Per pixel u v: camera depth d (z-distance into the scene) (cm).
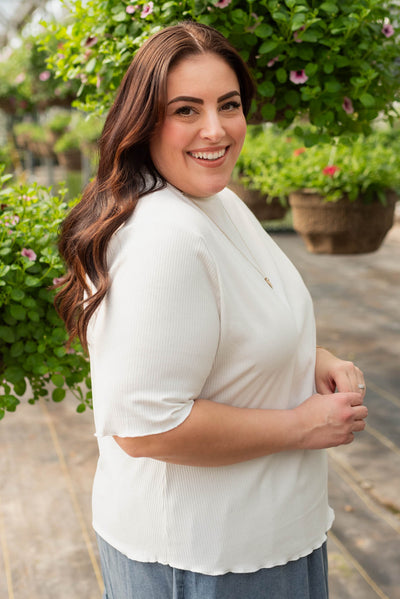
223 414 98
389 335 457
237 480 103
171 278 92
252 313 102
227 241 105
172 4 149
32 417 340
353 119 177
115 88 177
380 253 731
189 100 96
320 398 105
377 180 269
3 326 157
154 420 93
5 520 250
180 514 103
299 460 109
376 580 212
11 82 679
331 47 156
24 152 1192
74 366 170
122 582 112
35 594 211
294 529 107
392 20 171
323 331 467
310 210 280
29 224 170
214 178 101
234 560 103
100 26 168
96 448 307
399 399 348
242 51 155
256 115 171
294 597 110
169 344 92
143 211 98
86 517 252
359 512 248
